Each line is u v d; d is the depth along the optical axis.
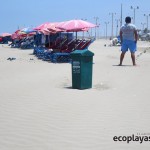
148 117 8.29
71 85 13.07
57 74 16.52
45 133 7.12
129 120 8.03
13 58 28.03
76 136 6.91
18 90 11.97
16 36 55.44
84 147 6.29
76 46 25.02
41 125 7.68
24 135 7.01
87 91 11.78
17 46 54.69
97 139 6.72
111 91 11.77
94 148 6.24
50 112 8.80
